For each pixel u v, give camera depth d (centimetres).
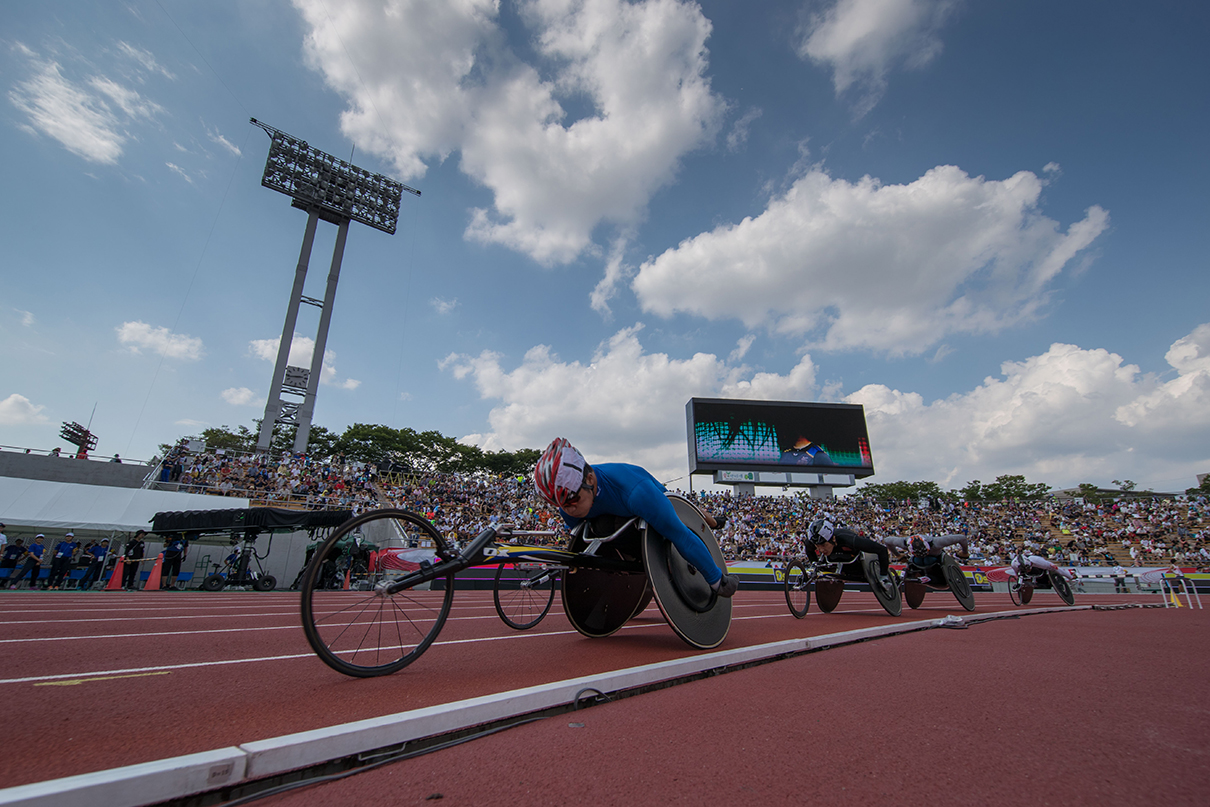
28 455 2181
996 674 310
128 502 1517
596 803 137
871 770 162
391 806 134
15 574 1312
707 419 3500
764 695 250
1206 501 3322
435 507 2722
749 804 137
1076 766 168
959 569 862
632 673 250
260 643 387
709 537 441
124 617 573
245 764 142
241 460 2664
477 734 189
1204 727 213
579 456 335
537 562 316
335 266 3284
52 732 178
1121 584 1991
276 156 3325
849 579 733
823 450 3547
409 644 381
